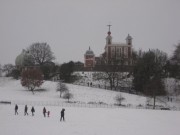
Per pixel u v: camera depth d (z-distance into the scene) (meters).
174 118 69.25
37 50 188.88
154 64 140.62
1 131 44.00
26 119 57.31
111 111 79.19
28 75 123.62
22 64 176.25
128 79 151.88
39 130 45.56
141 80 134.38
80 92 121.50
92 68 194.50
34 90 126.25
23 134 42.09
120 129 49.75
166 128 53.38
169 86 144.75
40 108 78.94
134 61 169.25
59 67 169.12
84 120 59.28
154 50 184.12
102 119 62.03
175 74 156.50
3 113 66.19
